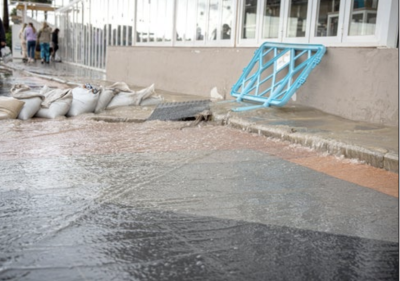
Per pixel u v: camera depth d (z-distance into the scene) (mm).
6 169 3422
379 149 3902
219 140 4867
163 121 6105
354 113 6062
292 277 1877
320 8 6832
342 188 3195
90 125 5785
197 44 10195
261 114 6121
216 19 9414
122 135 5074
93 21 18109
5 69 16969
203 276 1853
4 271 1832
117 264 1934
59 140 4680
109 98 7246
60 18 24844
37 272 1835
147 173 3439
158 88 11250
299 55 6781
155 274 1856
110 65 13961
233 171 3570
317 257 2074
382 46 5832
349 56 6105
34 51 23875
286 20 7469
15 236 2186
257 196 2957
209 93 9164
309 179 3402
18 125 5574
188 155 4094
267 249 2143
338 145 4195
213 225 2424
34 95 6289
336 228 2439
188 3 10461
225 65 8633
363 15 6113
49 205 2646
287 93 6359
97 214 2529
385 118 5633
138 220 2459
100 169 3512
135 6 13445
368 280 1878
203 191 3027
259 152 4293
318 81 6645
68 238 2188
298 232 2365
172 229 2348
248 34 8531
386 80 5617
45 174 3314
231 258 2031
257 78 7418
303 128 5117
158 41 12055
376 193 3100
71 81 12109
